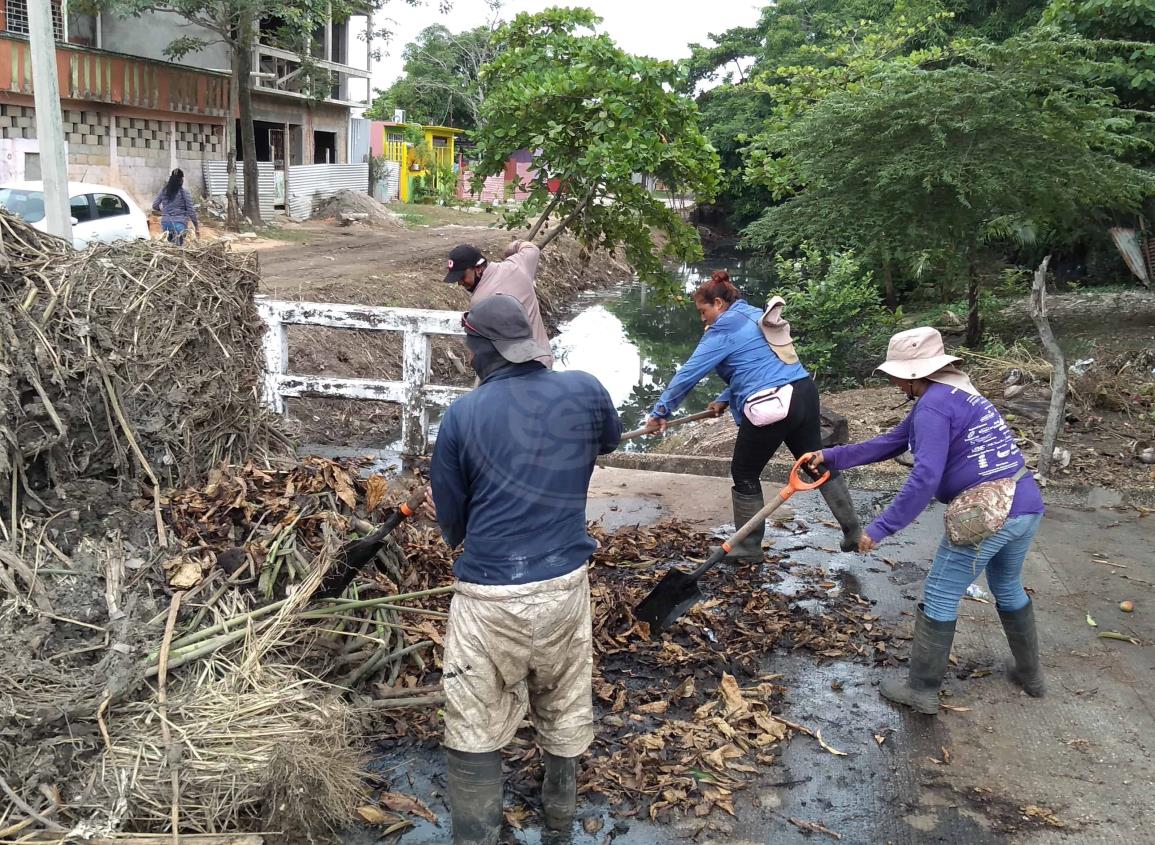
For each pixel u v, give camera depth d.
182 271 4.88
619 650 4.32
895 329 14.04
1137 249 16.69
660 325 20.20
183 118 23.00
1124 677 4.20
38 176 19.08
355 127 32.88
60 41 19.39
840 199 12.49
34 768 2.92
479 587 2.83
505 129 8.38
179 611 3.57
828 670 4.26
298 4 22.45
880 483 7.01
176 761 3.03
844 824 3.23
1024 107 11.52
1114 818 3.26
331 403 10.03
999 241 17.66
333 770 3.10
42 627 3.30
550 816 3.13
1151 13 14.27
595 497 6.60
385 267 18.25
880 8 29.25
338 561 3.88
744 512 5.29
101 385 4.14
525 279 5.40
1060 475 6.88
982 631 4.62
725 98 40.16
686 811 3.29
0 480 3.62
